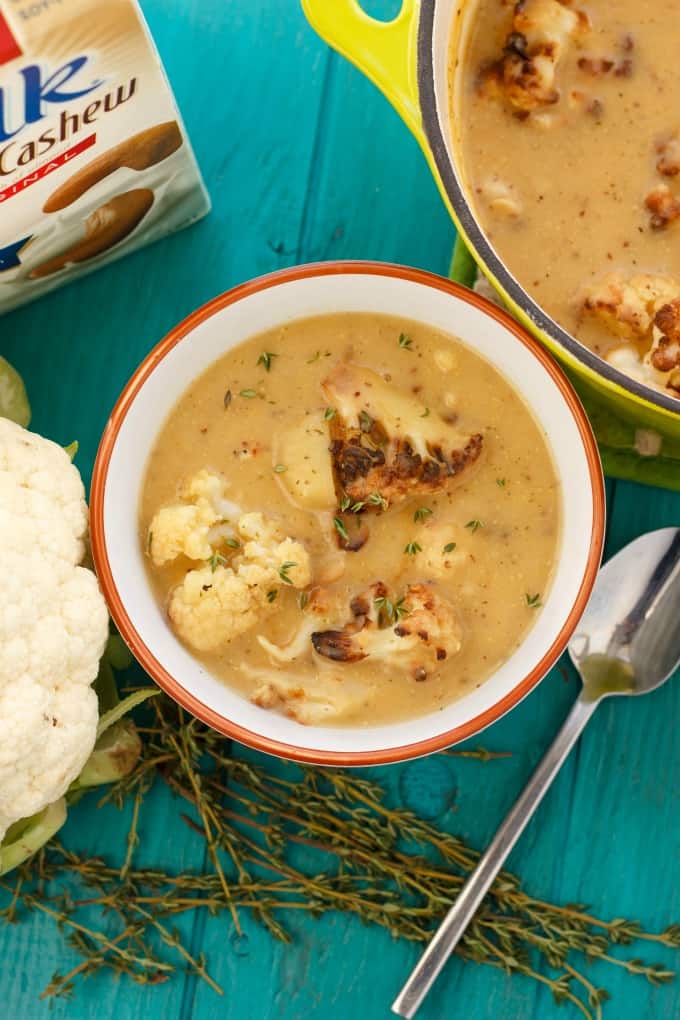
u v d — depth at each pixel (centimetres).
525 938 75
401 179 78
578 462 70
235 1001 76
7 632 70
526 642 70
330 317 72
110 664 76
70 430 78
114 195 73
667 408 66
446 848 75
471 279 77
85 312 79
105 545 69
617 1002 76
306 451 71
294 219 79
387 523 71
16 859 74
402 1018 76
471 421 71
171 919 76
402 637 70
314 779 76
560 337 67
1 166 68
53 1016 76
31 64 65
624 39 71
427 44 67
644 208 71
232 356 72
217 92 79
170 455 72
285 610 71
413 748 69
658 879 76
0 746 70
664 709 77
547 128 71
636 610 76
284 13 79
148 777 76
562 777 77
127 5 65
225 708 70
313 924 76
